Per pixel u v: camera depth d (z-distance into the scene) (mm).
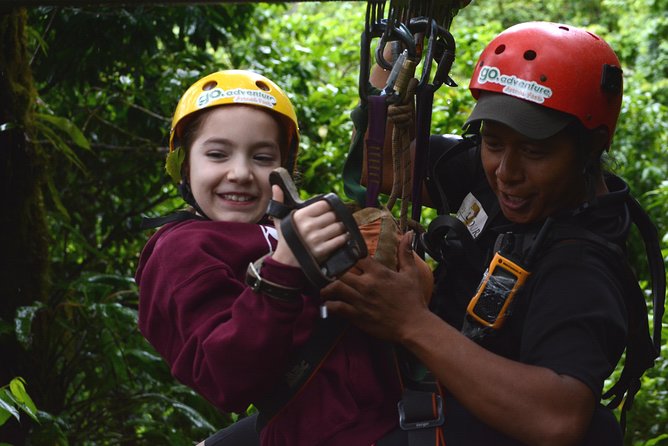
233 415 4320
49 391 4148
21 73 4020
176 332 1946
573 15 16828
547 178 1920
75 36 4457
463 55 6453
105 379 4219
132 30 4484
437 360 1769
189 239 1949
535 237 1926
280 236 1693
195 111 2051
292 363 1855
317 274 1671
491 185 2014
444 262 2137
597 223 1979
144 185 5223
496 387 1736
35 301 3975
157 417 4426
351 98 5691
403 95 1877
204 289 1868
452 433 1882
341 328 1861
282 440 1916
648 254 2109
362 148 1978
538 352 1791
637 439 4344
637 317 2020
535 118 1874
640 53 13312
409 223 2088
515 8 17109
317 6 11227
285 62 5594
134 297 4707
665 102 11758
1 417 2850
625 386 2141
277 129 2078
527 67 1901
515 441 1879
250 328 1712
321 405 1877
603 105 1931
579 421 1729
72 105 4867
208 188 2039
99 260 4902
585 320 1789
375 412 1896
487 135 1963
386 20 1962
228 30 5180
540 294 1851
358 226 1836
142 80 5027
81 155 4875
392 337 1805
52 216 4363
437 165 2352
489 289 1894
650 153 7879
